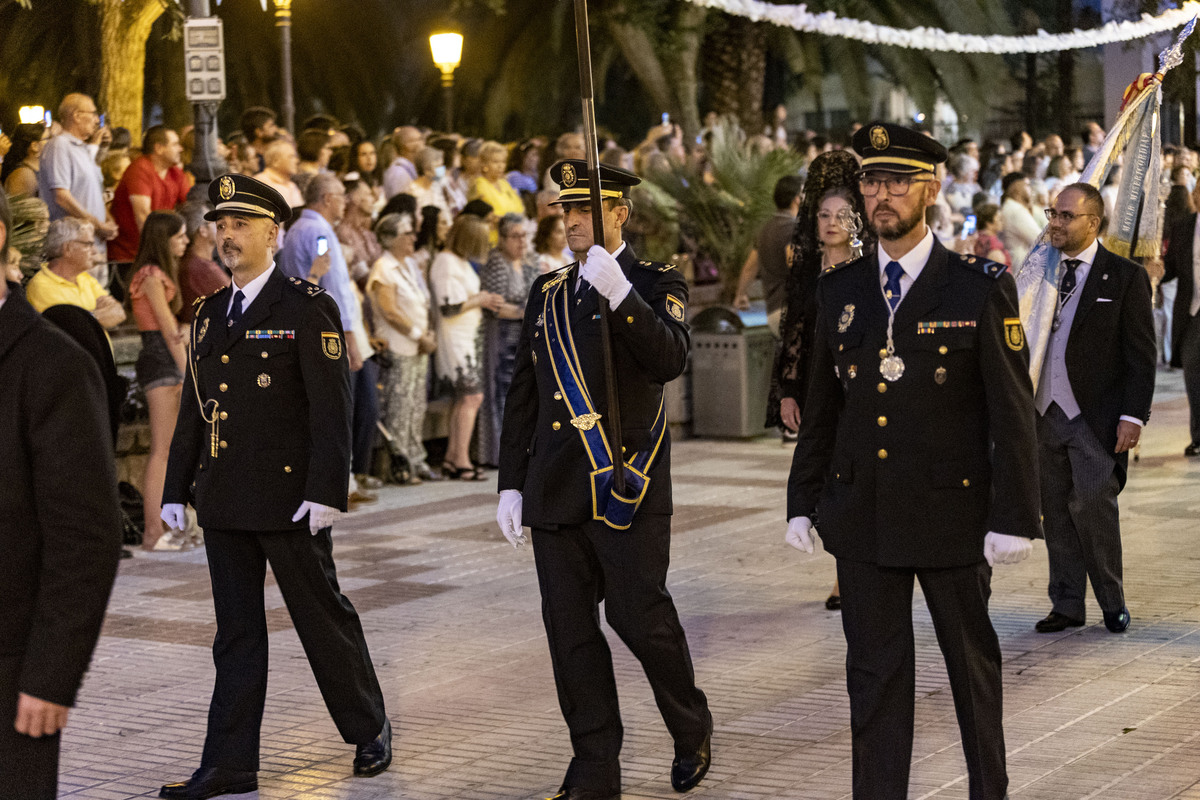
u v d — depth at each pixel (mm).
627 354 5102
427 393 12766
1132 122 7895
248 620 5473
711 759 5543
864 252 7273
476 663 7035
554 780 5438
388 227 11773
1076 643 7055
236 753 5375
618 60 29812
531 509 5098
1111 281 7125
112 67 18656
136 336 10750
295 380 5441
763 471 12508
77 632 3408
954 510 4395
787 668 6773
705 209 16047
